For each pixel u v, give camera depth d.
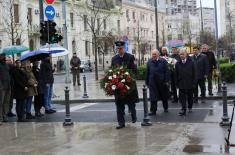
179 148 9.07
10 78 14.21
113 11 77.88
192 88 14.30
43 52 15.55
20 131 12.03
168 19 115.75
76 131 11.63
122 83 11.57
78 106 18.19
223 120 11.63
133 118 12.53
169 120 13.30
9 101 14.29
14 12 54.44
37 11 59.78
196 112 14.75
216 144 9.38
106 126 12.23
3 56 13.94
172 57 17.64
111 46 66.69
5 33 52.50
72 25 66.69
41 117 15.10
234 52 66.44
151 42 95.75
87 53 70.88
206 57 17.30
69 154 8.98
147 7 95.31
